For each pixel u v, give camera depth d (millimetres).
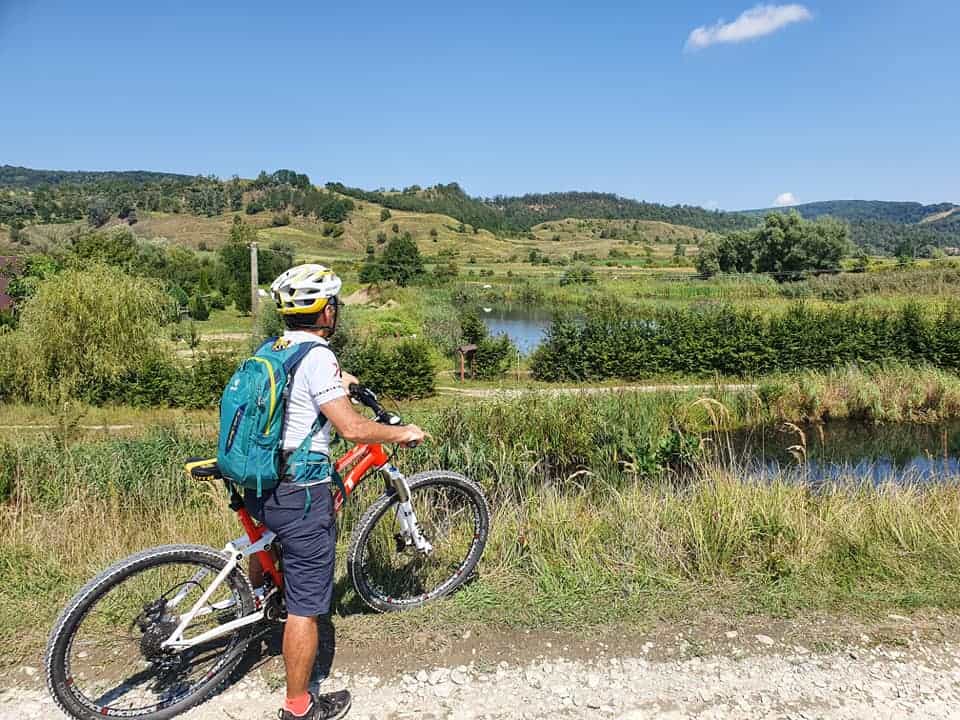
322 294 2652
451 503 3719
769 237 57938
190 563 2834
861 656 3072
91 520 4754
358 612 3412
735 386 16359
